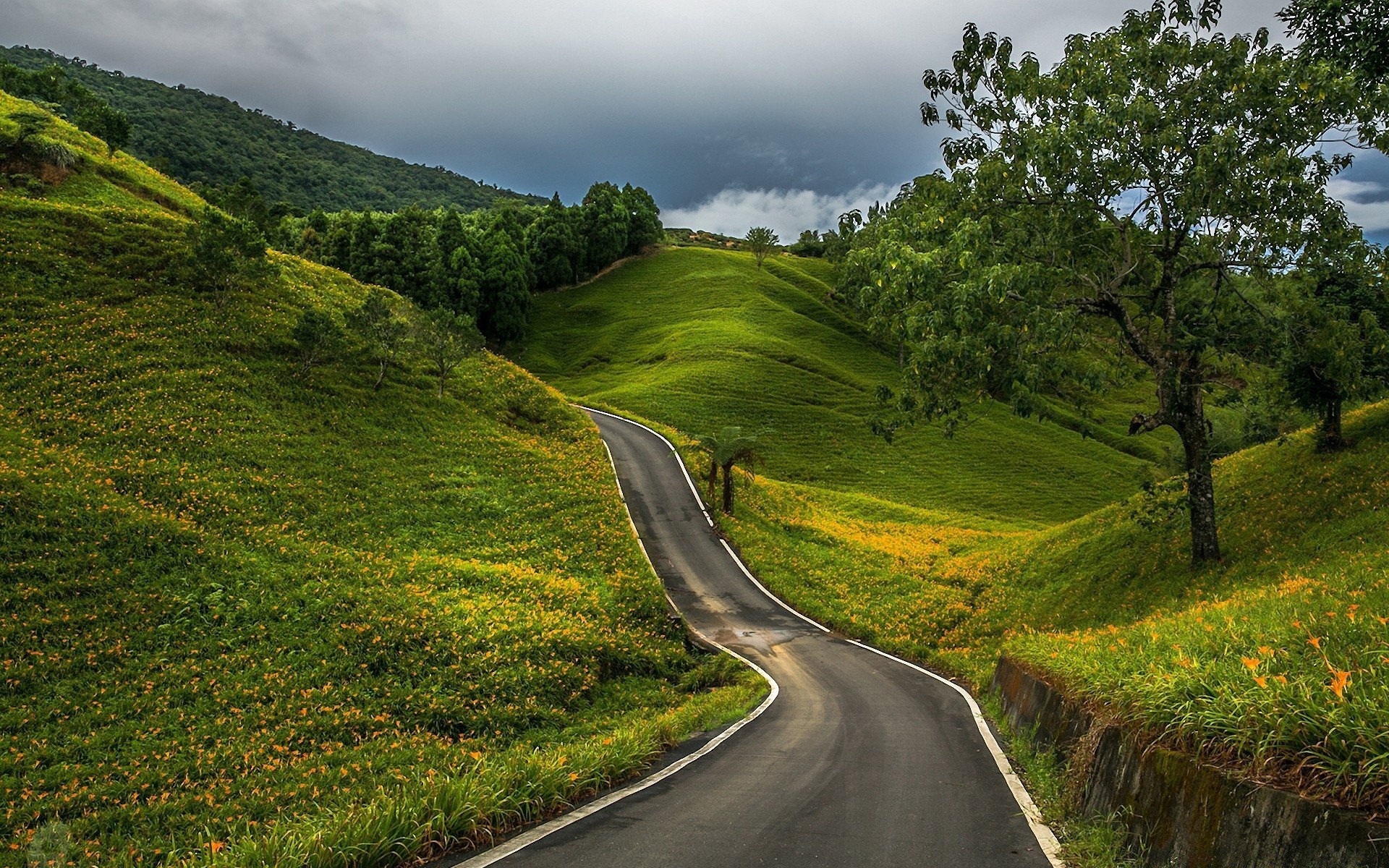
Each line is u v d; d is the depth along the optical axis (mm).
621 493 40000
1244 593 13836
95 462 22844
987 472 66438
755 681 18750
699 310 110562
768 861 5637
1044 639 13492
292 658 16594
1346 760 4094
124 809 10602
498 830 6594
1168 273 17844
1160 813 5367
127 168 48469
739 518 39406
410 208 101125
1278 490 21750
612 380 88188
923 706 14766
